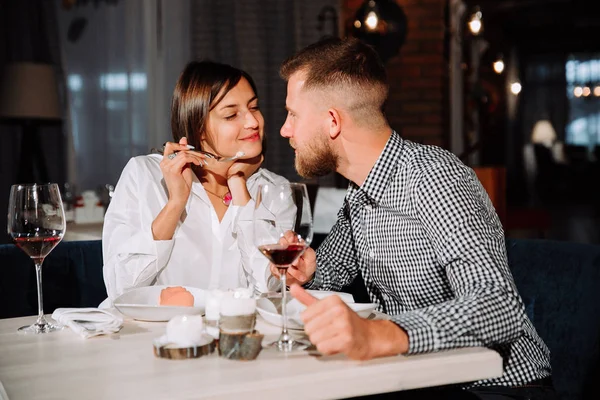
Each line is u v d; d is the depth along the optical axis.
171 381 1.02
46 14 5.07
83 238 3.08
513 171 16.33
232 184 1.92
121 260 1.74
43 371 1.08
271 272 1.64
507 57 14.48
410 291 1.55
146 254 1.73
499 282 1.26
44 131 5.08
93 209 3.53
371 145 1.49
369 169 1.51
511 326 1.23
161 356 1.14
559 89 17.86
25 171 4.82
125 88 5.38
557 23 14.23
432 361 1.11
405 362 1.10
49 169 5.11
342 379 1.05
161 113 5.46
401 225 1.51
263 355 1.14
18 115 4.57
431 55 6.32
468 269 1.29
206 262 1.91
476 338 1.19
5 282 2.06
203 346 1.14
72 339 1.27
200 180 1.96
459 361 1.13
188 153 1.76
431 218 1.36
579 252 1.76
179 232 1.89
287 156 5.58
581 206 13.44
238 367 1.08
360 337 1.08
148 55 5.42
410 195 1.42
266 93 5.59
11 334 1.32
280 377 1.03
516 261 1.88
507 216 6.46
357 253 1.77
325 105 1.47
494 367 1.15
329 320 1.07
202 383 1.01
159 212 1.90
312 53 1.49
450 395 1.45
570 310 1.73
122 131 5.40
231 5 5.50
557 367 1.74
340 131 1.48
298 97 1.49
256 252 1.75
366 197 1.56
